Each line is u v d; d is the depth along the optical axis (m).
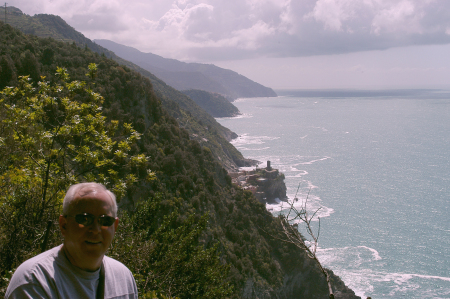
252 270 50.06
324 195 166.62
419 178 199.88
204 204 54.44
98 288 3.15
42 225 9.77
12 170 12.41
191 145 68.88
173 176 54.16
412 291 88.50
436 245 115.00
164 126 63.72
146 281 11.60
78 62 63.66
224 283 15.96
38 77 54.78
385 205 154.50
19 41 60.41
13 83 49.34
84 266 3.08
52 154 11.55
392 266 101.19
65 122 13.58
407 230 127.44
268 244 59.94
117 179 14.57
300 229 95.88
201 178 60.97
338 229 126.81
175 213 17.86
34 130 13.69
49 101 13.80
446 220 137.50
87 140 14.30
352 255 107.38
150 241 14.22
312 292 62.75
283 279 56.25
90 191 3.21
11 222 9.41
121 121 54.41
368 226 130.25
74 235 3.05
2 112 15.89
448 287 90.12
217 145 184.62
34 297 2.68
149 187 46.91
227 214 59.34
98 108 15.18
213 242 46.75
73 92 15.00
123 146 14.89
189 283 14.05
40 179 11.74
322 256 106.56
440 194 170.88
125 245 12.55
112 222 3.21
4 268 8.38
